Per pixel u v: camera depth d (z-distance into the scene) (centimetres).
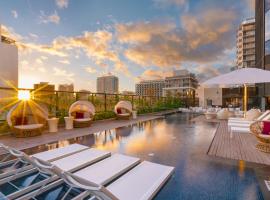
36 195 212
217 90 2284
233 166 315
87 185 157
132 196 218
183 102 2047
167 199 221
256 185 251
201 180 266
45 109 584
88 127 700
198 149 419
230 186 249
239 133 598
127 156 353
